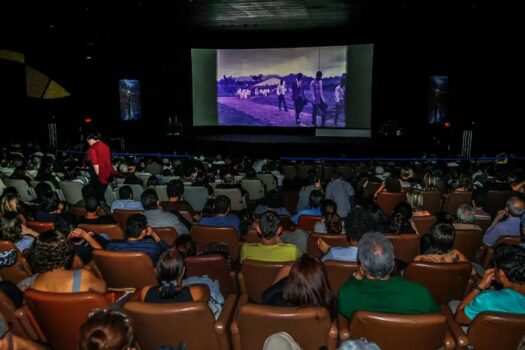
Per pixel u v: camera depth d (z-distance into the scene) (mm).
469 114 20688
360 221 4262
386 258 3031
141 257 3961
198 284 3291
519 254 3162
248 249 4441
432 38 20641
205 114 21766
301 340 2979
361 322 2820
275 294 3312
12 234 4691
